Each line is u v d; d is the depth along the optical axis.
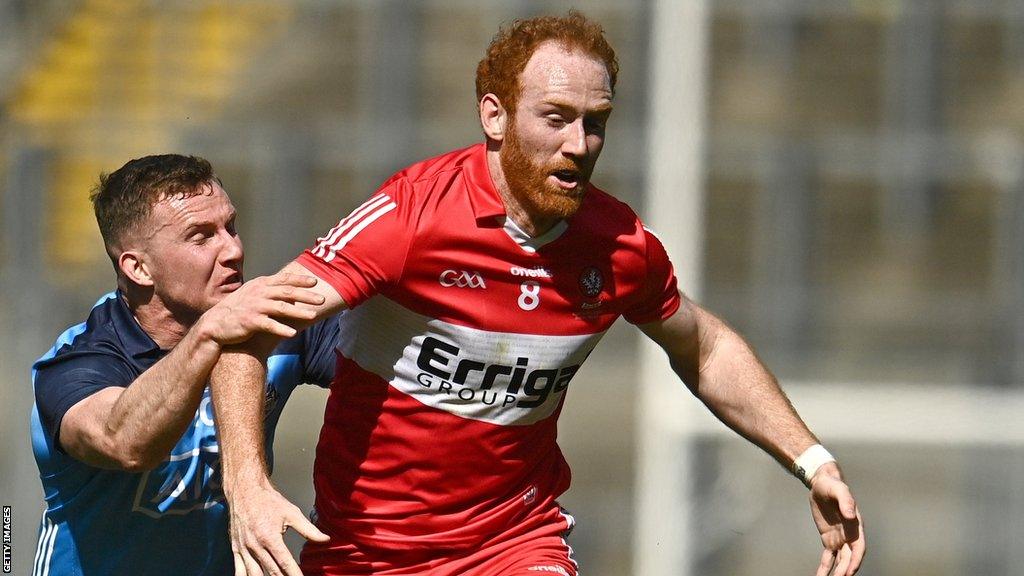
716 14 48.44
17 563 36.12
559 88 12.03
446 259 12.44
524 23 12.49
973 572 41.31
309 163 41.47
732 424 14.59
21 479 36.91
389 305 12.64
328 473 13.57
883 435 41.31
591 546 40.72
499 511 13.52
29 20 48.75
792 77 47.94
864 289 43.62
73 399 14.17
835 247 44.16
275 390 15.55
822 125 46.88
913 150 43.09
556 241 12.67
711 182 43.91
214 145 41.34
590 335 13.11
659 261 13.49
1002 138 45.03
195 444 15.23
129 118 45.31
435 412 12.92
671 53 38.16
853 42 47.88
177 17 48.88
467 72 46.09
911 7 45.16
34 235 40.50
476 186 12.50
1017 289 41.88
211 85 47.34
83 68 47.28
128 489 15.21
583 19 12.48
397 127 42.28
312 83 47.41
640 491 39.28
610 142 43.09
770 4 47.41
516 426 13.16
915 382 41.75
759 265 41.69
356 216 12.46
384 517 13.31
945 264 43.88
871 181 43.88
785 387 41.22
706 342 14.60
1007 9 46.53
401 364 12.86
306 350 15.77
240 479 11.70
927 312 43.00
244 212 40.97
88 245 41.88
